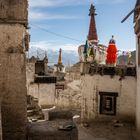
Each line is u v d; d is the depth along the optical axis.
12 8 10.42
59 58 53.50
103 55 26.75
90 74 23.56
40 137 10.77
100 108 23.14
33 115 21.94
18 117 10.56
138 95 20.03
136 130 20.41
